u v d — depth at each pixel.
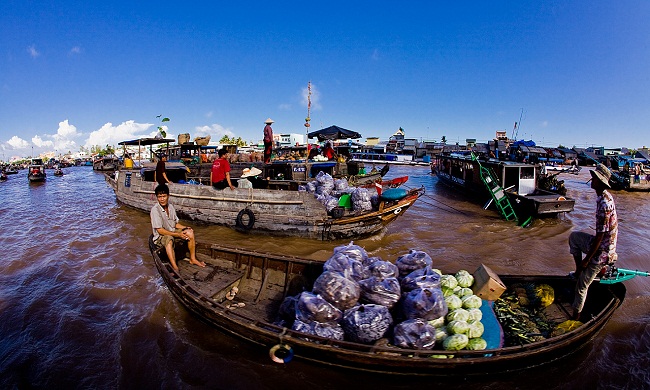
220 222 11.56
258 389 4.43
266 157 17.61
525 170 16.75
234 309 5.97
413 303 4.61
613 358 5.08
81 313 6.29
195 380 4.60
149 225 12.97
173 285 5.84
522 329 4.94
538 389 4.47
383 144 69.06
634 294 7.01
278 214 10.62
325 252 9.67
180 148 26.22
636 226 13.88
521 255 9.84
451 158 25.66
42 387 4.54
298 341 4.39
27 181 38.56
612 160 44.53
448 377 4.25
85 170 60.28
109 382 4.61
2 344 5.46
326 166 17.44
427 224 13.47
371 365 4.26
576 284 5.31
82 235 11.80
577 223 14.19
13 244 11.02
